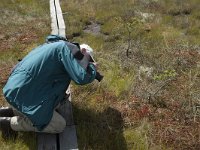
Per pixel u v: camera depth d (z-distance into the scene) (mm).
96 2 5898
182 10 5676
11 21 4672
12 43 3988
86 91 2842
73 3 5789
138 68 3287
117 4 5844
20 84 2160
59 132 2303
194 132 2412
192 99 2713
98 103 2693
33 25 4555
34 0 5727
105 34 4773
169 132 2410
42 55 2172
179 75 3146
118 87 2934
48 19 4797
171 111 2617
